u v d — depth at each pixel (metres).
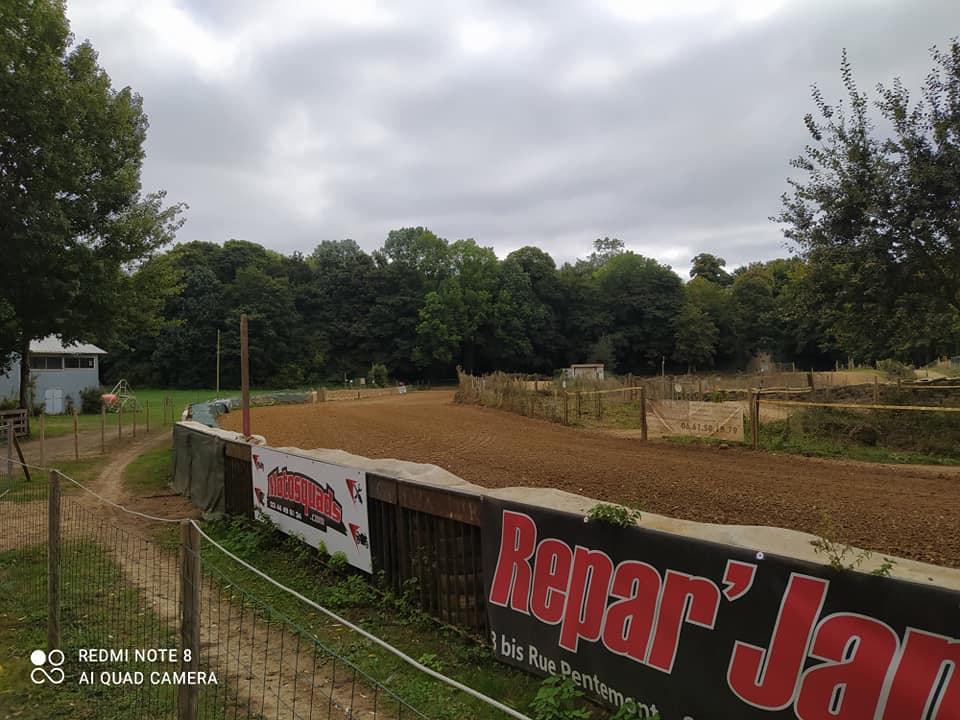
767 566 2.94
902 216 14.76
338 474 6.68
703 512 8.63
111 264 22.58
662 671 3.35
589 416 23.70
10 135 18.36
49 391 37.25
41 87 18.59
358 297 90.31
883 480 10.92
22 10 19.22
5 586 6.52
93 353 39.88
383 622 5.49
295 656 4.85
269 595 6.29
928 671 2.37
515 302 90.50
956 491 9.88
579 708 3.81
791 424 16.27
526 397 26.66
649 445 16.20
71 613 5.76
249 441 10.02
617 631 3.62
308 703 4.11
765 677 2.89
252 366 79.81
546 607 4.09
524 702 3.96
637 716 3.46
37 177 18.97
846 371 51.62
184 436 12.25
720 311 93.88
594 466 12.64
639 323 95.62
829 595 2.71
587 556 3.85
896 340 16.83
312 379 83.94
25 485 13.34
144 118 24.50
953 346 17.23
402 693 4.18
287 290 83.25
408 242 97.00
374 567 6.16
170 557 7.60
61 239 19.42
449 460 13.71
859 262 15.42
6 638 5.29
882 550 6.79
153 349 79.12
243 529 8.88
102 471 15.24
